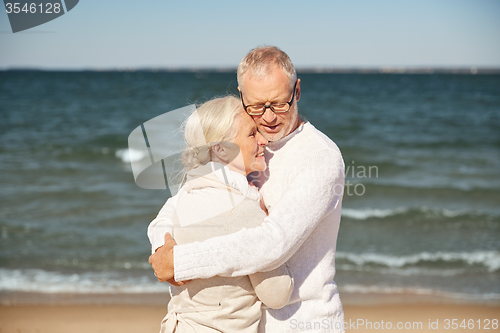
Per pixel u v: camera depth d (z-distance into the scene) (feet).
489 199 34.35
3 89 147.43
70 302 17.62
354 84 214.07
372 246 24.41
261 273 4.71
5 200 31.83
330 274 5.61
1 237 24.70
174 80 248.32
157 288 19.06
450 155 50.75
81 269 20.86
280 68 5.27
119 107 97.55
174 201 5.58
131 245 23.97
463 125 73.31
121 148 50.88
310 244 5.42
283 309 5.30
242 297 4.86
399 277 20.42
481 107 99.81
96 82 215.31
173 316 5.15
